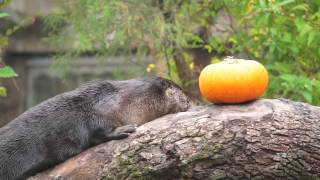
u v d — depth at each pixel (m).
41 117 8.23
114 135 8.01
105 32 13.69
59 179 8.00
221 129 7.64
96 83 8.41
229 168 7.62
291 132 7.58
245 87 7.81
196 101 13.59
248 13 12.22
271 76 11.19
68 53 14.73
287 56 11.55
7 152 8.16
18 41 22.56
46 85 23.58
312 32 10.55
